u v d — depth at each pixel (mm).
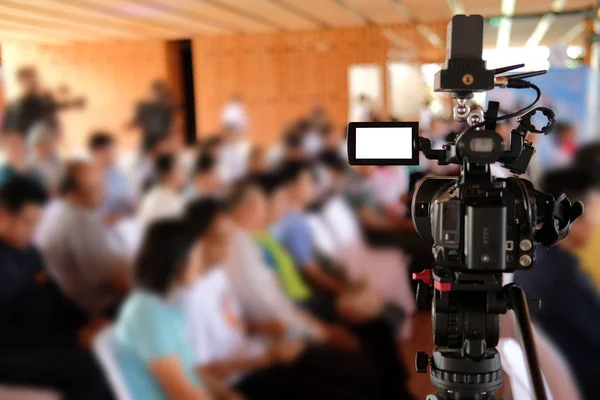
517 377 1551
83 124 2562
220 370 1983
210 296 1941
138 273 1672
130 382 1625
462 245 908
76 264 1976
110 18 3838
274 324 2271
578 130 1950
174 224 1716
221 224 1951
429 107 4145
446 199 920
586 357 1792
